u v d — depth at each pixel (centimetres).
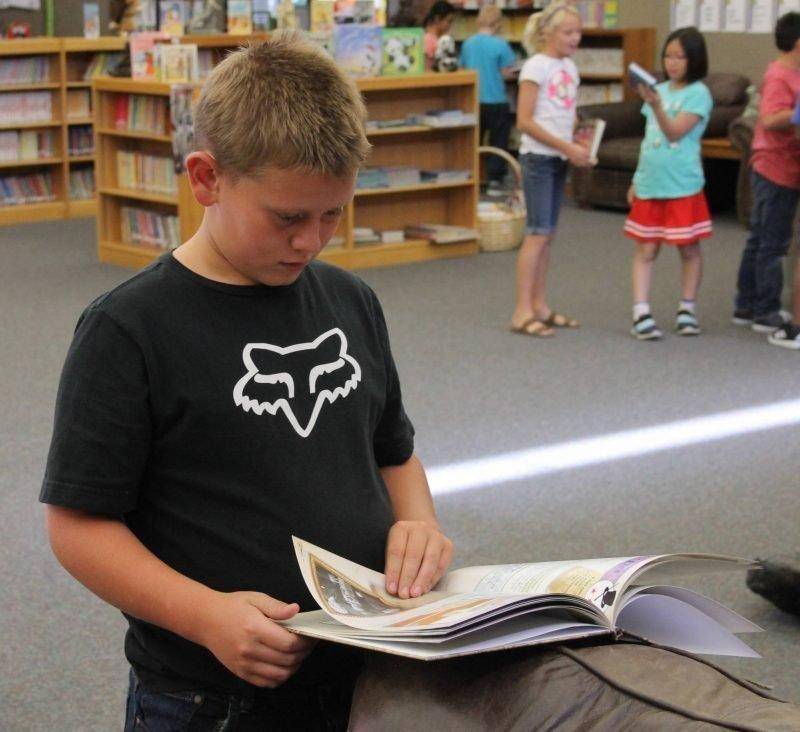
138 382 117
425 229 761
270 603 111
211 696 123
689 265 552
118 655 275
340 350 129
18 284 682
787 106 534
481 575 122
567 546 326
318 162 107
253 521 120
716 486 369
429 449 405
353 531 124
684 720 90
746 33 936
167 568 116
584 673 98
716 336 557
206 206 120
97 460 115
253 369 121
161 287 120
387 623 105
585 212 920
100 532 117
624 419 436
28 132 907
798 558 285
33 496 366
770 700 94
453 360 518
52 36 935
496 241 777
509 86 1149
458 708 100
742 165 818
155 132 721
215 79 113
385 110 749
